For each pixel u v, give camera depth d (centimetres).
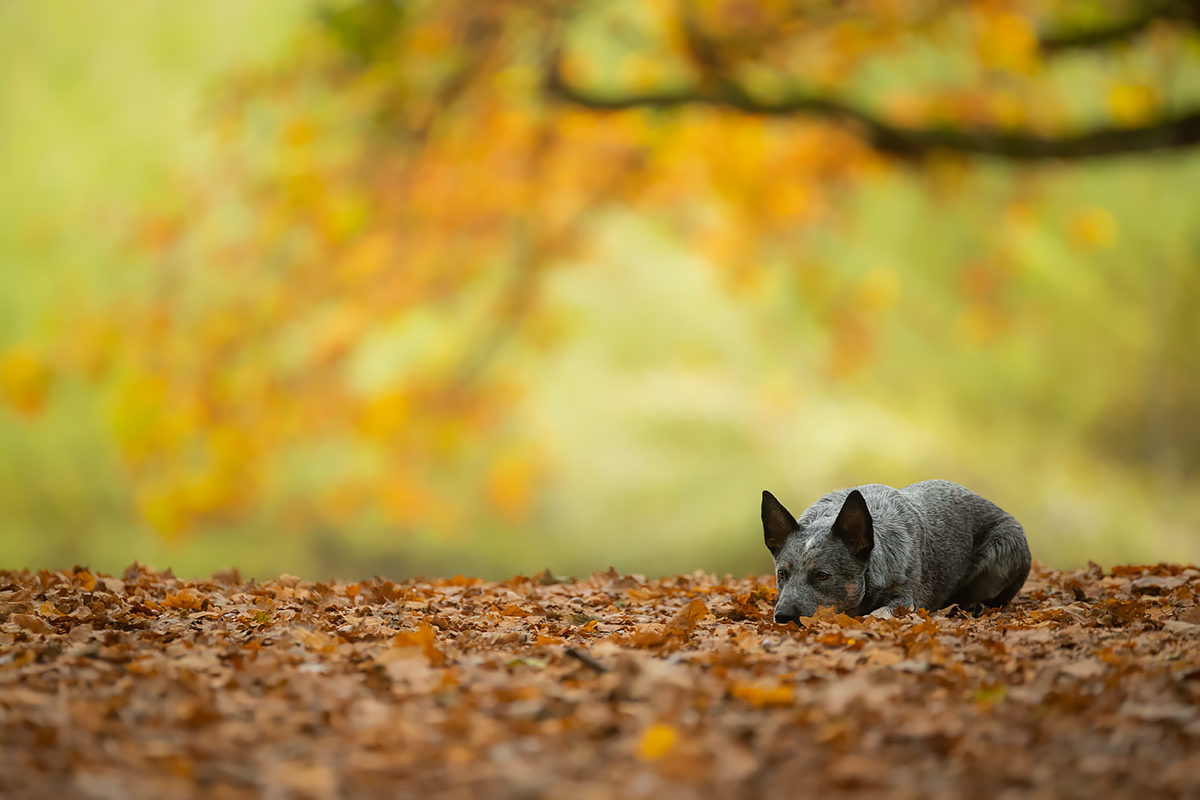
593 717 420
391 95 2405
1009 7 1975
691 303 3488
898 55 2339
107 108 3203
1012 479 3095
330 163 2844
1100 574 925
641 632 607
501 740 400
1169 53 2141
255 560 3053
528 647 571
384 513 3078
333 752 391
